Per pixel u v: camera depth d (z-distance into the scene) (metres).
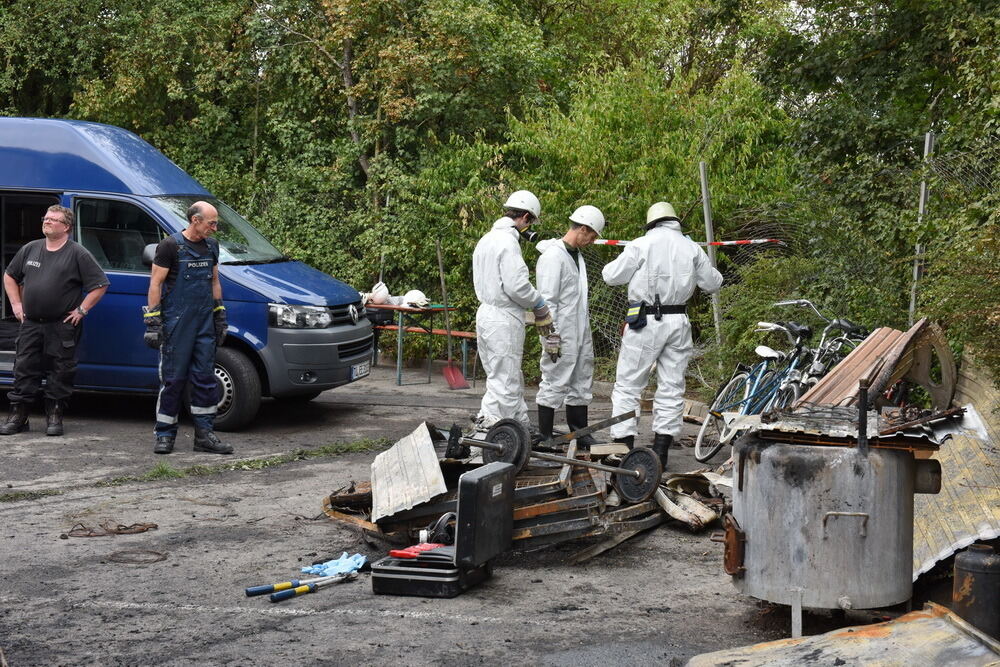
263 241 10.90
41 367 9.53
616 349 12.76
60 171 10.12
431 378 13.44
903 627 4.03
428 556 5.43
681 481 6.99
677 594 5.36
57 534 6.36
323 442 9.41
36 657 4.43
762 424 4.58
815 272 11.10
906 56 11.58
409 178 14.96
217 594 5.30
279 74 17.34
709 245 11.76
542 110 14.53
